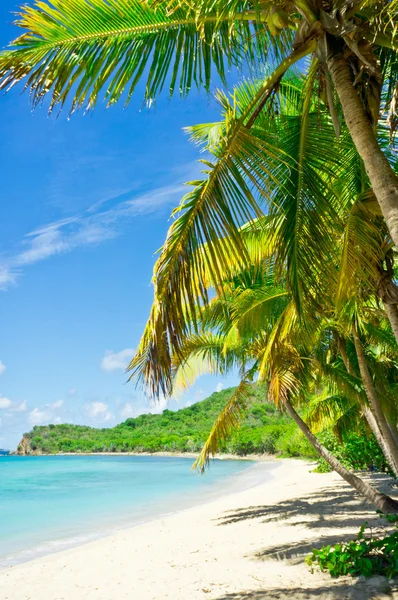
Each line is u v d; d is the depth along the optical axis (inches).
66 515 637.3
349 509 426.3
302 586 198.4
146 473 1562.5
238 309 344.8
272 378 364.5
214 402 3858.3
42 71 157.9
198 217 156.8
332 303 208.1
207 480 1146.0
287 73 238.8
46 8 153.1
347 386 398.6
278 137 189.3
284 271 196.4
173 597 213.5
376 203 175.9
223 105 180.2
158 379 144.9
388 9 124.6
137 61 166.1
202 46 167.8
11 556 386.3
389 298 179.5
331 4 137.0
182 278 153.2
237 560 272.5
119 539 408.5
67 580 274.8
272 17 141.8
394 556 189.0
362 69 137.1
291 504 507.8
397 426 422.0
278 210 183.2
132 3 154.9
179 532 408.5
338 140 192.7
